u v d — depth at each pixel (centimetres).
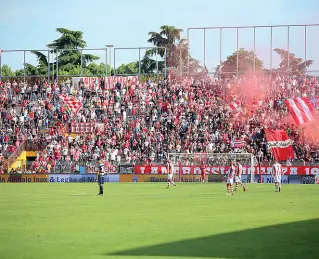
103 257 2227
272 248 2436
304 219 3478
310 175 8988
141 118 10925
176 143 10088
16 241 2617
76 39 18000
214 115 10700
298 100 10256
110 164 9694
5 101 11744
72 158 10056
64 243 2559
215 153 9350
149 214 3809
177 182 9312
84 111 11212
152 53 18350
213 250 2386
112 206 4475
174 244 2533
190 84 11881
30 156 10431
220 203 4734
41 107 11412
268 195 5825
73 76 12650
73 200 5172
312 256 2252
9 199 5341
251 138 10038
